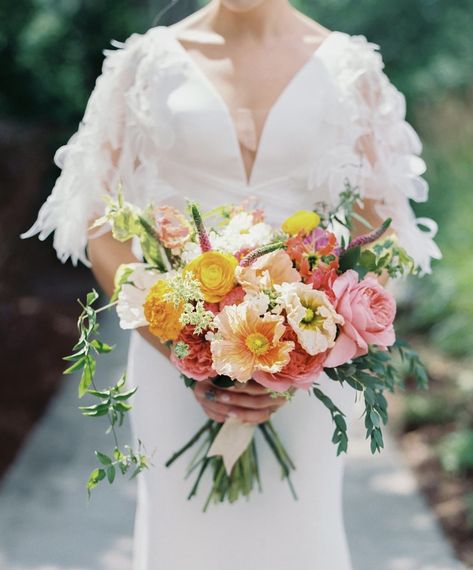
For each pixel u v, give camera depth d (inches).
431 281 337.7
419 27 486.0
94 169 126.6
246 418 112.3
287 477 120.2
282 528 121.3
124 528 198.7
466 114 385.1
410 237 128.4
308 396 120.3
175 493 121.8
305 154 123.6
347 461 237.0
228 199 123.6
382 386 110.3
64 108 497.7
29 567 181.2
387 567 182.4
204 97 123.2
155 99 124.1
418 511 207.3
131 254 126.0
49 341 344.2
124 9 500.7
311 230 109.2
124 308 108.3
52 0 498.6
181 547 122.0
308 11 500.7
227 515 121.0
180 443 121.6
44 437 252.1
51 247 498.3
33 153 423.2
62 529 197.6
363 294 104.3
